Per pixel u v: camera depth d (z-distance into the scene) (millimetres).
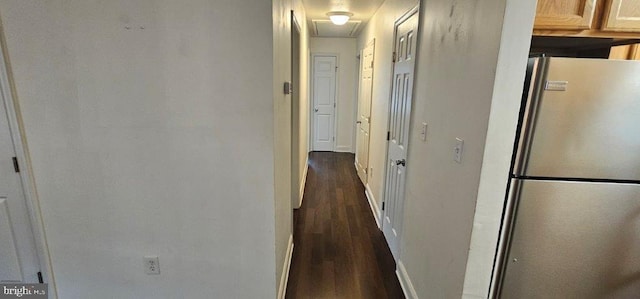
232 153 1617
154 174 1640
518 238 1286
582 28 1332
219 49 1492
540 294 1355
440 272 1600
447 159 1537
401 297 2102
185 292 1829
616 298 1359
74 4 1422
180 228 1721
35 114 1539
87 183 1646
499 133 1182
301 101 3559
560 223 1271
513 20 1089
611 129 1189
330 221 3178
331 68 5805
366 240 2816
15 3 1415
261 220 1711
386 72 2943
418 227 1935
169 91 1535
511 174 1249
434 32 1739
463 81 1384
